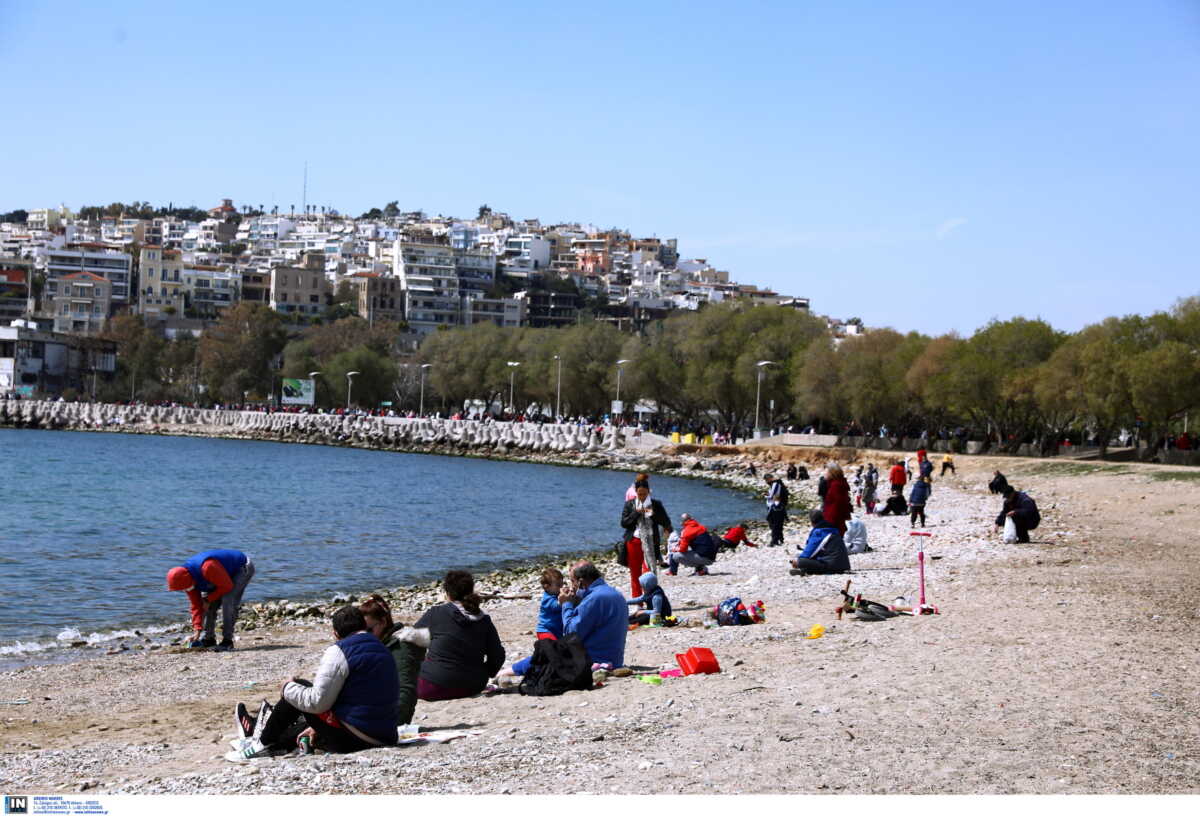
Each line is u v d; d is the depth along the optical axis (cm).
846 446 10312
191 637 2123
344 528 4888
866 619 1917
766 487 8125
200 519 5150
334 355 17950
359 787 938
